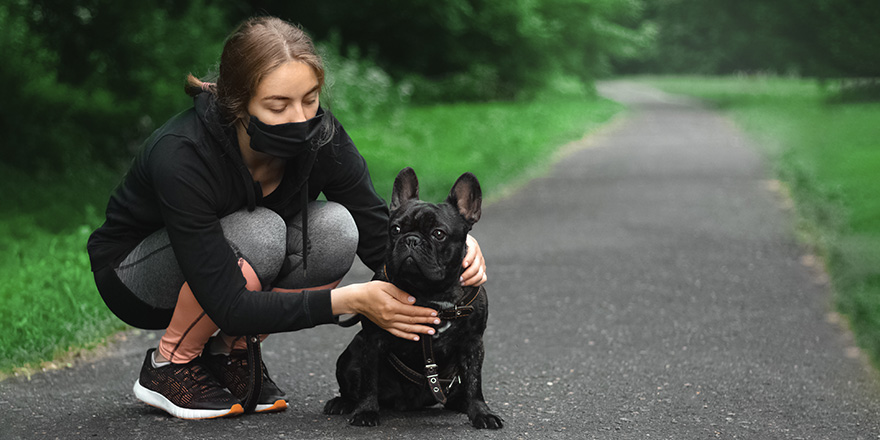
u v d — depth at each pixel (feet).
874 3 89.25
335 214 10.98
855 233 24.12
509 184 39.75
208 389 10.91
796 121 67.62
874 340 14.56
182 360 10.86
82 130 39.09
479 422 10.61
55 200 30.55
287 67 9.14
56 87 39.75
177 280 10.55
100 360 14.02
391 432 10.41
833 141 51.16
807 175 36.63
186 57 41.60
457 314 10.09
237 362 11.26
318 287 11.16
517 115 76.48
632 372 13.38
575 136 63.36
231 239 10.21
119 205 10.46
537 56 106.42
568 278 20.63
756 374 13.25
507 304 18.21
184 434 10.24
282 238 10.55
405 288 9.89
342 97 60.23
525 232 27.37
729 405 11.73
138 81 39.58
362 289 9.78
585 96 116.06
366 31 95.71
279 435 10.24
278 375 13.26
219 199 10.02
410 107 84.79
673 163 46.19
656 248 24.13
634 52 128.16
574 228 27.89
